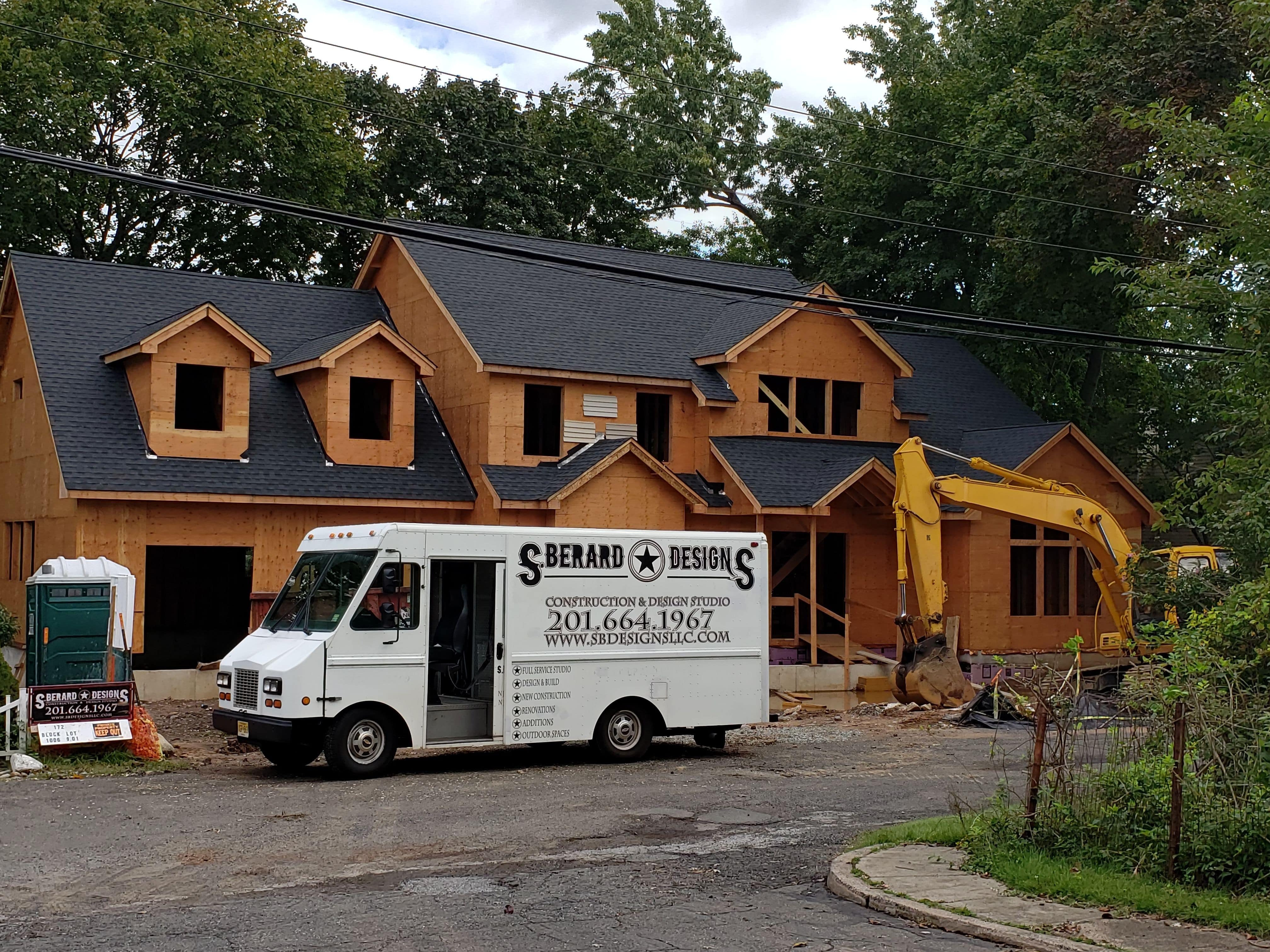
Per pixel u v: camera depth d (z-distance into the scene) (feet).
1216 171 59.67
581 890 32.30
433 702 53.31
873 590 98.84
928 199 132.87
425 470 85.61
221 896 31.45
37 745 52.47
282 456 80.79
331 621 51.19
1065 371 136.46
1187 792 31.99
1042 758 35.65
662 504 86.53
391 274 98.68
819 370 97.76
